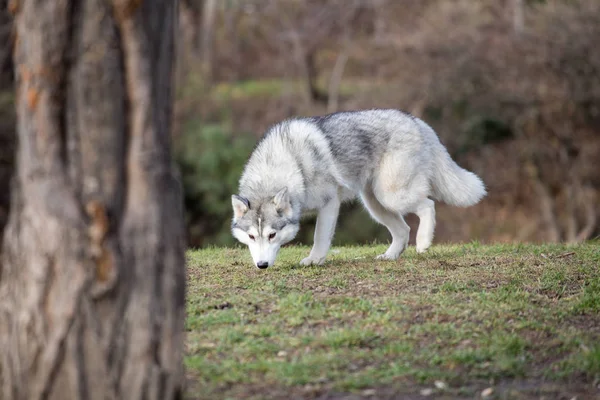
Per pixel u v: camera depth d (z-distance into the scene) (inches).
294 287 464.1
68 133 277.7
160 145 287.7
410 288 459.8
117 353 279.3
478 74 1620.3
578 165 1643.7
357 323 398.6
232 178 1470.2
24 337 280.5
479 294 442.3
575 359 358.6
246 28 2294.5
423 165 567.2
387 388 333.7
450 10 1733.5
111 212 278.4
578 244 634.2
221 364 352.2
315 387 331.3
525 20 1651.1
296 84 2119.8
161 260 285.7
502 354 364.5
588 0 1590.8
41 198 276.5
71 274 275.9
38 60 274.4
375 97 1754.4
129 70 279.7
